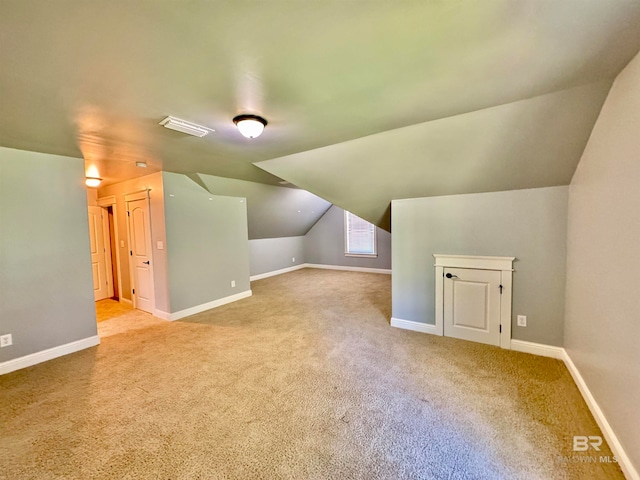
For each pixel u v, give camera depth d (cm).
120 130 238
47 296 298
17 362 277
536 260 278
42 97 178
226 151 311
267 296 540
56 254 305
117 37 124
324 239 843
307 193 667
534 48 140
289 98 189
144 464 161
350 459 162
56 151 293
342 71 158
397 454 165
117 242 503
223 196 493
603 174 181
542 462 157
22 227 284
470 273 314
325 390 230
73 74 153
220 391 232
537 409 199
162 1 104
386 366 266
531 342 285
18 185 282
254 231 675
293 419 196
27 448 174
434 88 180
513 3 110
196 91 176
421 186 319
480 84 176
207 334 357
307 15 114
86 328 324
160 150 299
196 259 448
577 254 232
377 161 302
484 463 157
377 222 446
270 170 364
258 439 178
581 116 195
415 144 265
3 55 134
